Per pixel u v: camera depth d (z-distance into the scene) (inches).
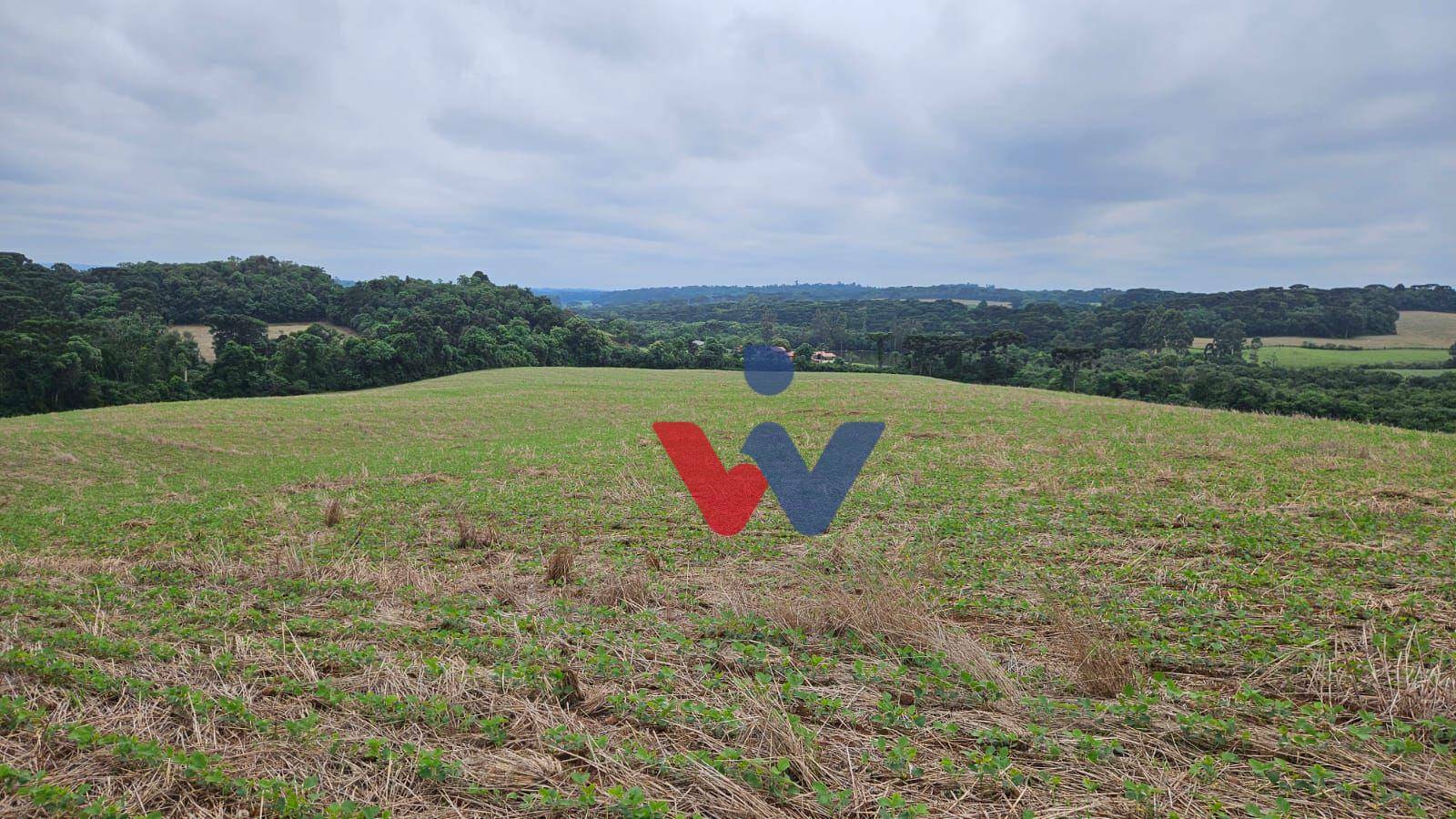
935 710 173.2
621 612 253.9
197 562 346.0
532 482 604.1
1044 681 191.9
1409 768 142.2
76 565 347.9
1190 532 362.6
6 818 124.7
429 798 138.3
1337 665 189.5
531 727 166.6
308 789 136.9
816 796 134.3
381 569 320.2
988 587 280.2
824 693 180.7
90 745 152.0
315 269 4185.5
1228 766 144.8
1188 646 210.2
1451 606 240.1
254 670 194.1
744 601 261.6
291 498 579.2
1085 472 555.5
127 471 830.5
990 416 1005.8
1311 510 403.9
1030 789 138.4
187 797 136.3
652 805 128.3
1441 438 716.7
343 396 1678.2
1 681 182.9
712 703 177.2
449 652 212.7
